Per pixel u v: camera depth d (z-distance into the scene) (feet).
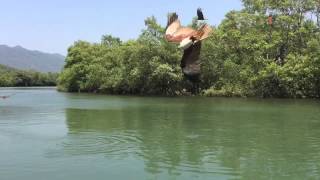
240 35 267.39
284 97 253.03
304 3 252.21
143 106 194.18
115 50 355.56
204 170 70.38
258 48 257.96
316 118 141.08
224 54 276.62
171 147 90.02
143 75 292.40
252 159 78.38
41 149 88.22
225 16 277.64
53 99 261.85
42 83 642.63
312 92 248.93
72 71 384.68
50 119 142.61
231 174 67.92
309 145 92.02
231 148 88.84
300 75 242.78
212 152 84.84
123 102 223.51
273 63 245.04
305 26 251.19
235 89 267.18
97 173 68.64
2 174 68.64
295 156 80.94
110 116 150.41
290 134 106.73
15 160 78.13
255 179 65.31
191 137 102.68
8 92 386.73
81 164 74.74
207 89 281.74
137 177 66.13
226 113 158.20
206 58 273.75
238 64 272.31
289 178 65.82
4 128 120.06
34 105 208.74
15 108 190.70
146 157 80.07
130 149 87.92
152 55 286.46
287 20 248.52
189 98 253.65
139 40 293.02
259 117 144.36
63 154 82.99
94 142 96.07
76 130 114.93
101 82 345.51
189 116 148.46
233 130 113.60
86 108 187.01
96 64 354.13
